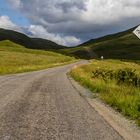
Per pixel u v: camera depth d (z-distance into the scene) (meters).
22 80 25.23
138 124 8.72
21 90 17.28
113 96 13.34
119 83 20.45
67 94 16.06
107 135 7.43
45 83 22.89
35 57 112.06
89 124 8.63
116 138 7.17
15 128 7.88
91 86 19.55
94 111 10.84
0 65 50.38
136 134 7.65
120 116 9.99
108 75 25.66
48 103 12.52
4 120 8.83
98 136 7.31
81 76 29.02
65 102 12.96
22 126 8.14
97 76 27.41
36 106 11.61
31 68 49.19
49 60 101.56
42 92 16.66
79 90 18.38
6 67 44.69
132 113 10.05
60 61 107.69
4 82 22.72
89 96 15.39
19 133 7.38
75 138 7.07
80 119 9.32
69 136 7.23
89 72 37.75
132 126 8.55
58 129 7.92
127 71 22.20
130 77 20.80
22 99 13.47
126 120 9.37
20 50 191.00
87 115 10.02
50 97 14.55
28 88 18.61
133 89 15.81
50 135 7.27
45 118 9.31
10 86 19.53
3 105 11.59
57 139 6.93
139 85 18.69
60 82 24.41
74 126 8.33
